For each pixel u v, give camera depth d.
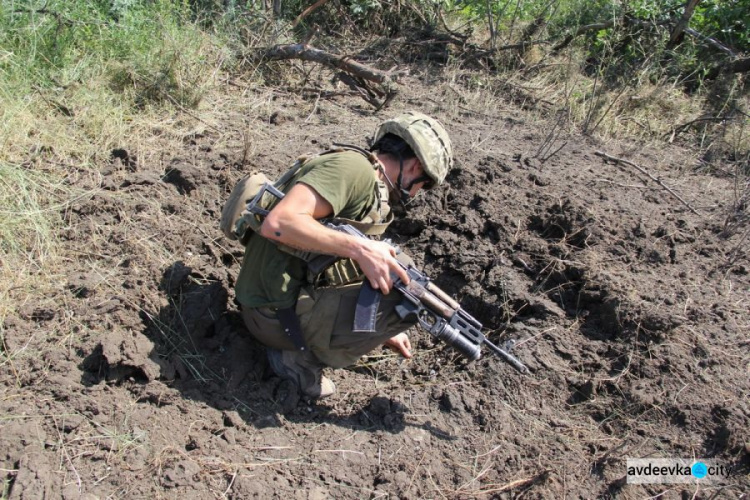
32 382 2.49
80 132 3.93
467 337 2.64
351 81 5.34
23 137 3.71
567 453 2.70
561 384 2.97
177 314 2.93
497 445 2.74
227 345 2.93
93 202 3.34
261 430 2.64
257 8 5.89
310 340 2.66
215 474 2.39
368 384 3.12
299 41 6.11
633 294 3.25
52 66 4.40
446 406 2.89
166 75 4.66
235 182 3.80
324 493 2.44
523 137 4.97
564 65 6.12
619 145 5.14
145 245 3.19
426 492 2.53
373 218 2.54
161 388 2.61
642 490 2.58
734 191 4.31
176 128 4.33
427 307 2.60
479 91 5.76
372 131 4.73
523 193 3.96
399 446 2.69
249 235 2.66
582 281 3.38
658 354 3.01
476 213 3.78
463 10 6.98
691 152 5.26
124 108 4.35
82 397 2.46
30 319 2.72
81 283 2.89
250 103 4.92
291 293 2.57
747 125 5.57
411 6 6.57
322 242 2.37
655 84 6.23
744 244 3.87
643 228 3.75
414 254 3.67
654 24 6.19
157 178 3.69
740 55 6.18
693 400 2.84
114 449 2.35
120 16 5.09
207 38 5.25
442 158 2.63
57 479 2.21
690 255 3.71
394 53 6.32
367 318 2.53
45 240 3.09
